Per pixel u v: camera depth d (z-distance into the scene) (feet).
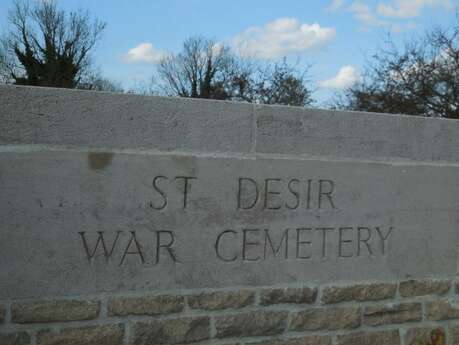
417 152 15.37
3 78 103.71
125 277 12.41
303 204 14.03
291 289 13.93
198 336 13.04
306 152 14.01
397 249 15.16
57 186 11.81
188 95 118.21
